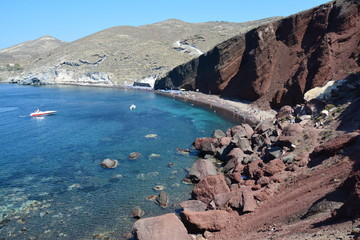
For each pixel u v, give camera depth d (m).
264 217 22.00
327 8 75.00
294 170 29.67
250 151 40.81
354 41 65.69
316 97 49.84
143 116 75.25
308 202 20.53
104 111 84.00
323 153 29.31
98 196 31.28
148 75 165.12
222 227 23.17
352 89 46.00
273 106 75.50
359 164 22.61
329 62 64.94
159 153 45.22
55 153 45.81
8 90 153.25
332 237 13.20
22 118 75.25
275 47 83.50
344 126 35.28
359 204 14.71
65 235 24.41
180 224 21.61
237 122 66.19
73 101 107.44
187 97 107.88
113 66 188.12
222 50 100.88
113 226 25.66
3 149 48.16
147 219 21.75
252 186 29.16
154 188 32.97
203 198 28.77
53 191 32.56
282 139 36.88
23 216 27.31
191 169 35.44
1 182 35.03
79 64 197.88
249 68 85.62
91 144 50.31
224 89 100.19
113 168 39.22
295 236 15.63
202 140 47.00
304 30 79.94
